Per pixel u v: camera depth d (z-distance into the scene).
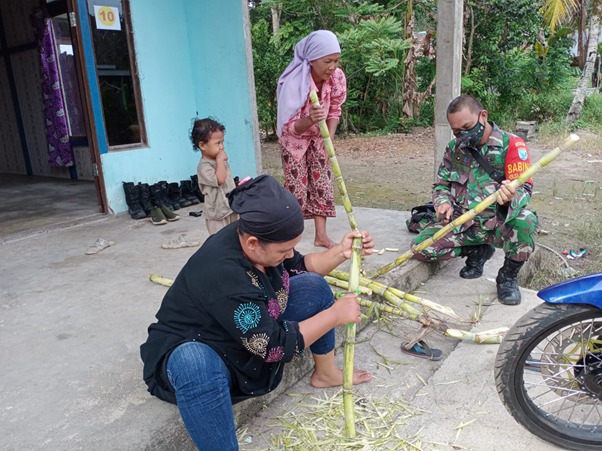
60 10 7.18
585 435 2.04
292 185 3.69
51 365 2.46
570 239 5.30
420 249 2.77
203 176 3.53
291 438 2.18
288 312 2.13
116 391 2.24
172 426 2.02
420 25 15.46
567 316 1.89
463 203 3.23
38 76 8.09
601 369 1.99
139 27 5.62
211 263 1.72
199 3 5.92
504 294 3.27
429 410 2.35
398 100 14.49
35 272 3.77
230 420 1.76
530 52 14.59
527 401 2.06
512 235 3.08
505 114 13.59
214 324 1.77
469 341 2.91
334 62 3.37
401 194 7.38
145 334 2.74
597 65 19.34
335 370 2.51
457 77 4.94
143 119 5.79
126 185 5.41
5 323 2.93
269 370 1.93
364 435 2.18
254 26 14.41
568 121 12.53
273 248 1.67
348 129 15.09
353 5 13.98
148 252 4.14
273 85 13.58
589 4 15.69
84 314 3.01
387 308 2.79
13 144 9.04
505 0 12.85
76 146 7.92
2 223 5.34
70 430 1.99
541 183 7.71
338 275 3.00
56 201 6.42
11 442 1.92
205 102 6.28
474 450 2.09
